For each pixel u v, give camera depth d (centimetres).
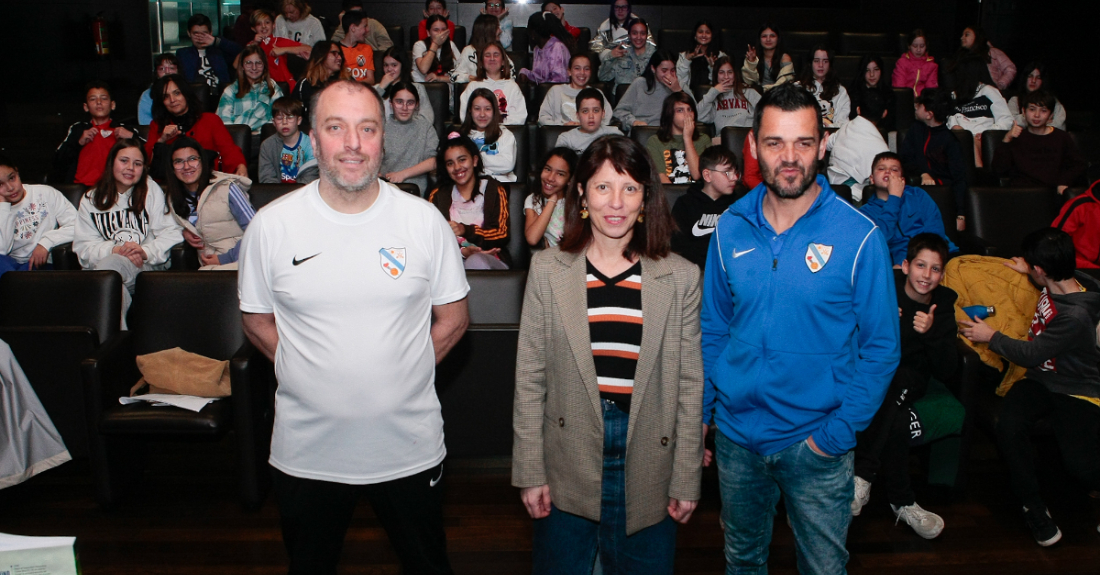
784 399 167
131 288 358
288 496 172
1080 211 358
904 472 255
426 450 175
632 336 161
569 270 163
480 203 386
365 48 617
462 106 550
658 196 162
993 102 580
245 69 541
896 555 246
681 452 166
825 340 164
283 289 163
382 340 165
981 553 248
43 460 275
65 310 298
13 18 723
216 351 292
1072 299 252
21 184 388
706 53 647
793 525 177
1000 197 412
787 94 156
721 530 261
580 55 558
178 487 286
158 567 236
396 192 172
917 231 356
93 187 379
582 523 171
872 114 590
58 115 694
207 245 374
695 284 165
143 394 277
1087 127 648
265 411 272
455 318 184
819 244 161
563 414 165
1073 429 254
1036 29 791
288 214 165
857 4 860
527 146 495
